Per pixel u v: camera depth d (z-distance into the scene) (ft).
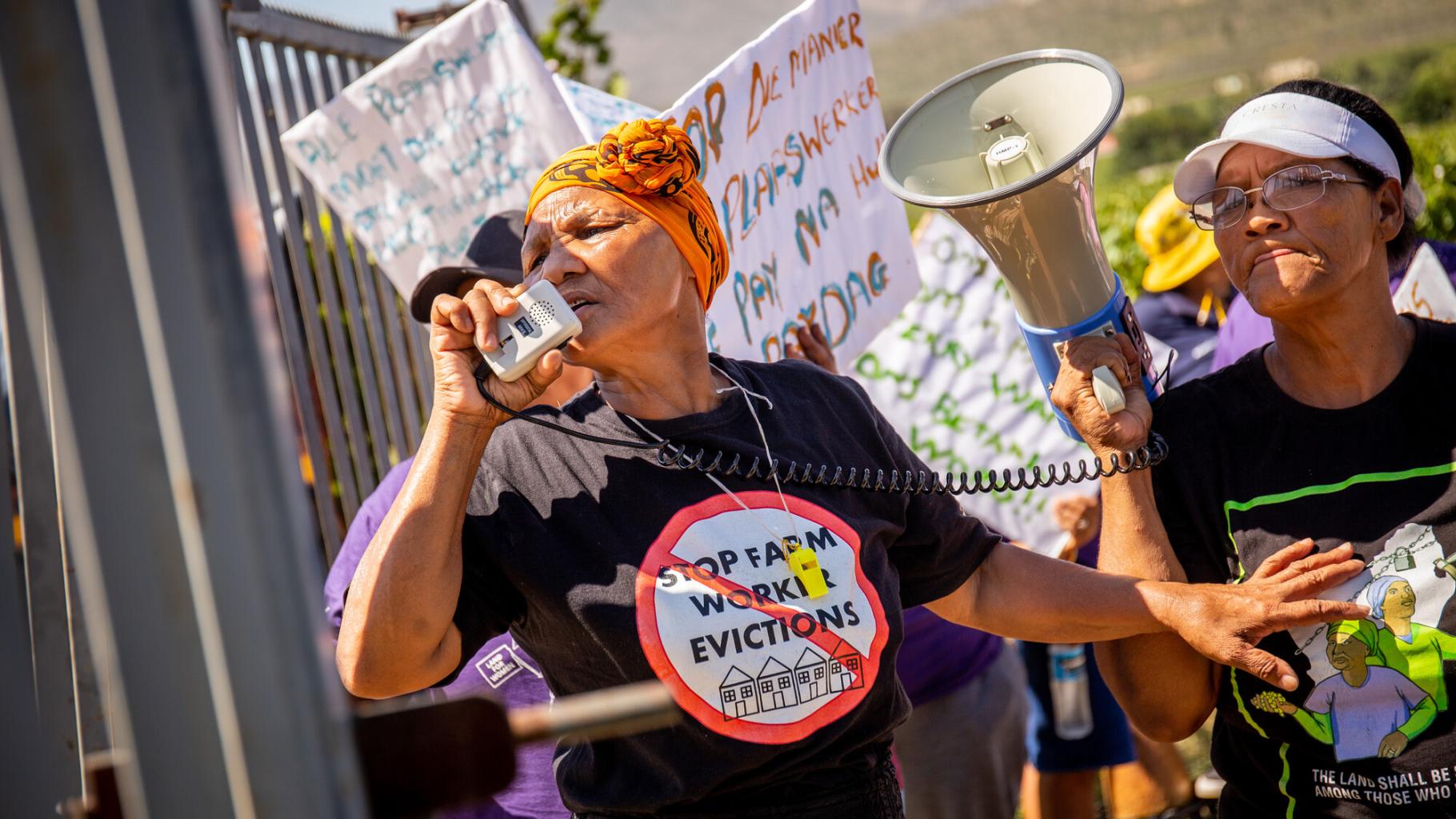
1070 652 13.64
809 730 6.15
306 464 12.35
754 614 6.14
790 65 10.25
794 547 6.39
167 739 2.77
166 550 2.74
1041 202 7.29
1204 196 7.52
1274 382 7.59
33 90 2.65
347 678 5.85
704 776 6.05
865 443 7.29
